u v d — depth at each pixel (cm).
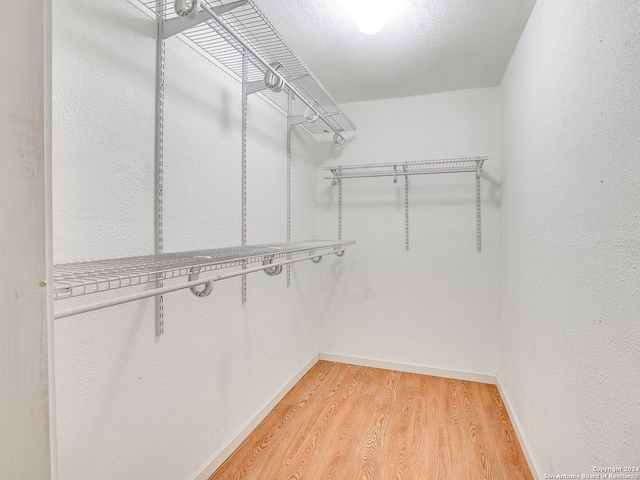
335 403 200
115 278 67
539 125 134
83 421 93
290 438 167
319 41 164
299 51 173
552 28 120
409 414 187
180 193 126
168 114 120
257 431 172
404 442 162
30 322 31
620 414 77
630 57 72
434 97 235
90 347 95
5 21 29
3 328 29
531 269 145
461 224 232
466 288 231
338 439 165
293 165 225
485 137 225
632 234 72
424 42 167
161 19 115
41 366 32
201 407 138
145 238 112
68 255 87
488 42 167
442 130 234
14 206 29
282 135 208
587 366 93
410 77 209
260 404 183
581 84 96
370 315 255
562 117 111
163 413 120
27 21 30
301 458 152
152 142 114
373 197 252
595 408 89
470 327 231
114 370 102
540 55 133
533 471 138
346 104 257
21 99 30
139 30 108
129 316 107
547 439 125
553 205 119
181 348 128
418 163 220
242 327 167
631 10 71
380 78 210
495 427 174
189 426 132
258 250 132
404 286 246
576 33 100
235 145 160
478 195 227
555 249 117
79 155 90
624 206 75
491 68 197
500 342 216
